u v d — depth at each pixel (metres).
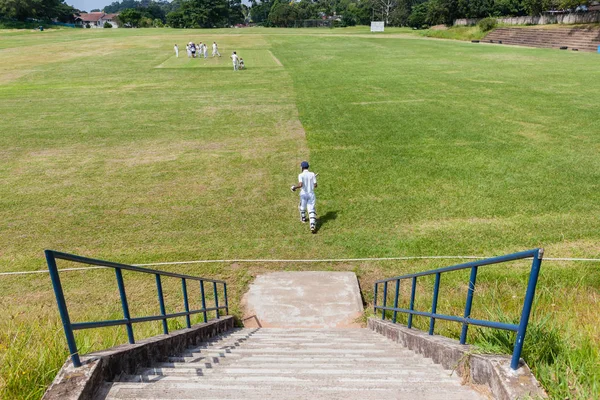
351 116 20.58
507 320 4.04
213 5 128.12
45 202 12.45
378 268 9.51
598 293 7.42
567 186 12.13
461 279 8.56
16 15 110.69
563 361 2.89
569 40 46.03
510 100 21.92
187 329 5.04
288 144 17.06
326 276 9.29
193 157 15.98
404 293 8.48
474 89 24.98
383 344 5.24
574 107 19.91
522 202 11.47
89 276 9.30
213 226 11.26
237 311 8.34
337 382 3.01
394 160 14.84
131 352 3.22
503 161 14.16
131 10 135.25
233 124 20.14
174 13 130.88
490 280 8.36
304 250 10.21
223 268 9.65
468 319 3.28
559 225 10.25
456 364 3.03
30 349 3.73
